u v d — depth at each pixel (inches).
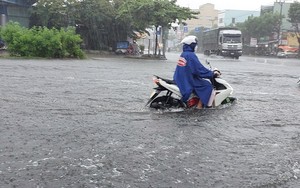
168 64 923.4
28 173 144.5
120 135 205.3
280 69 920.9
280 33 2506.2
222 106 313.7
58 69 614.9
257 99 371.2
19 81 426.3
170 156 172.6
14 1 1387.8
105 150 176.6
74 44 992.2
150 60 1162.6
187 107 297.3
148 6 1268.5
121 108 287.7
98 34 1557.6
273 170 159.2
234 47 1695.4
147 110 284.5
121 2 1496.1
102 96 343.0
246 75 676.7
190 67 293.1
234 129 234.1
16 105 279.3
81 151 173.3
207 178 147.5
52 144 182.2
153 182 141.0
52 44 943.7
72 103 299.3
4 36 933.8
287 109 317.4
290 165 166.7
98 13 1460.4
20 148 173.9
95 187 134.3
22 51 934.4
